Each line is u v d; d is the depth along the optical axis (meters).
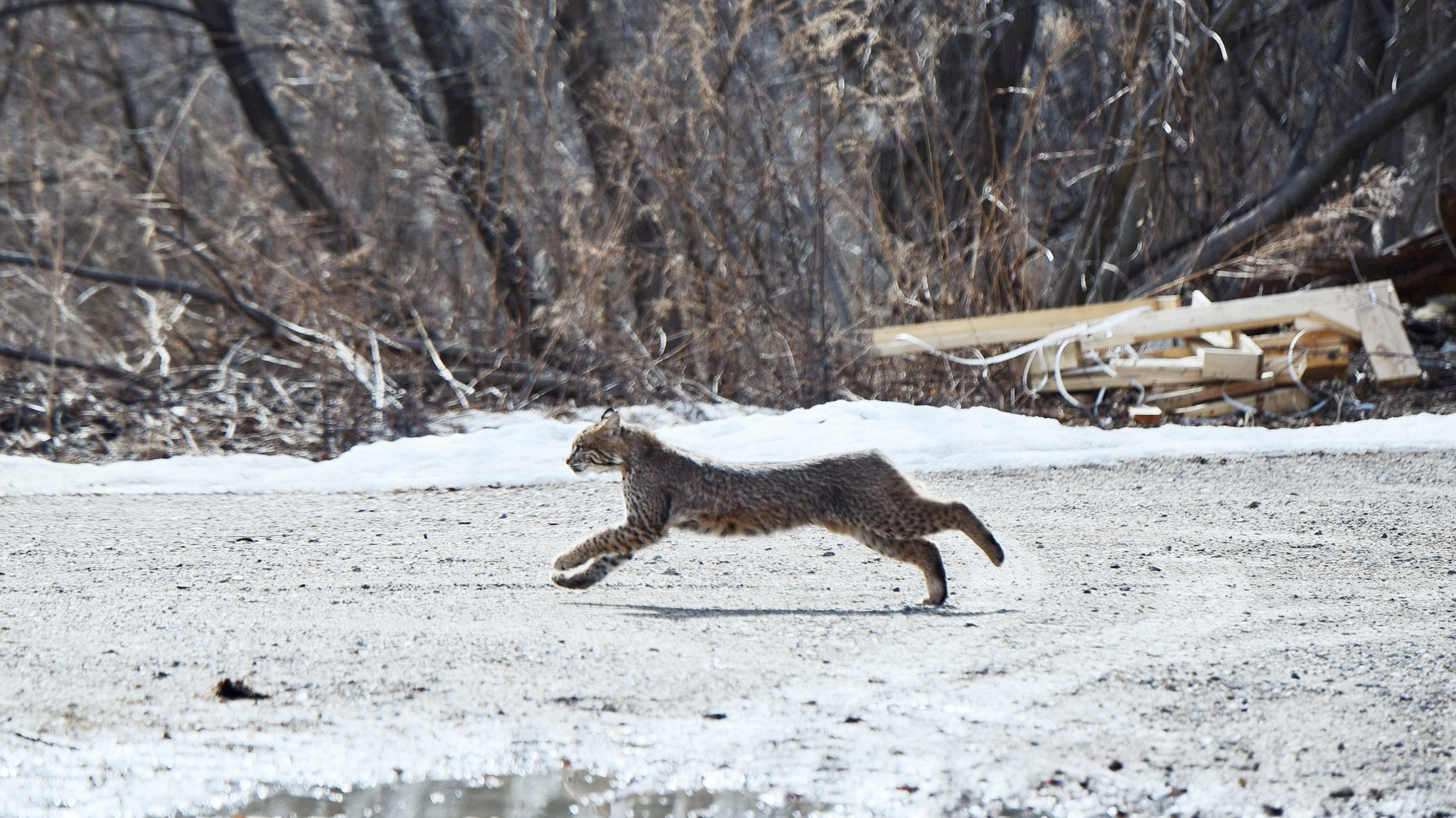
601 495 38.91
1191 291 66.44
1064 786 15.57
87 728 17.53
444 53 78.62
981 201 59.72
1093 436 44.75
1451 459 40.19
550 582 27.28
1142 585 26.50
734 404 54.69
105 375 56.00
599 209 63.75
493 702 18.42
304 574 28.25
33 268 73.00
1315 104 77.31
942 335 54.34
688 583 27.12
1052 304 69.88
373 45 79.56
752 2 64.56
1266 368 52.56
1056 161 73.19
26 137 80.88
